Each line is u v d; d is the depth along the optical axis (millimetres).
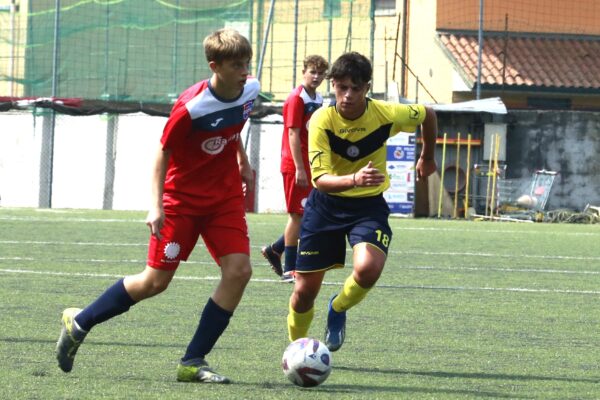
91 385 14047
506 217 67062
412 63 83750
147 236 42812
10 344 17297
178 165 14742
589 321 22047
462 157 68188
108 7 68125
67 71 68188
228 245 14781
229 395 13555
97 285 26219
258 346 17797
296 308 17047
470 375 15633
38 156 65812
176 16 68750
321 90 67875
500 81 78750
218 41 14203
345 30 74000
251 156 66312
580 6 84125
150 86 68500
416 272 31781
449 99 80500
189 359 14555
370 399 13547
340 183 15531
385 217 16578
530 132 68750
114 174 66438
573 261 36906
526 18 83125
